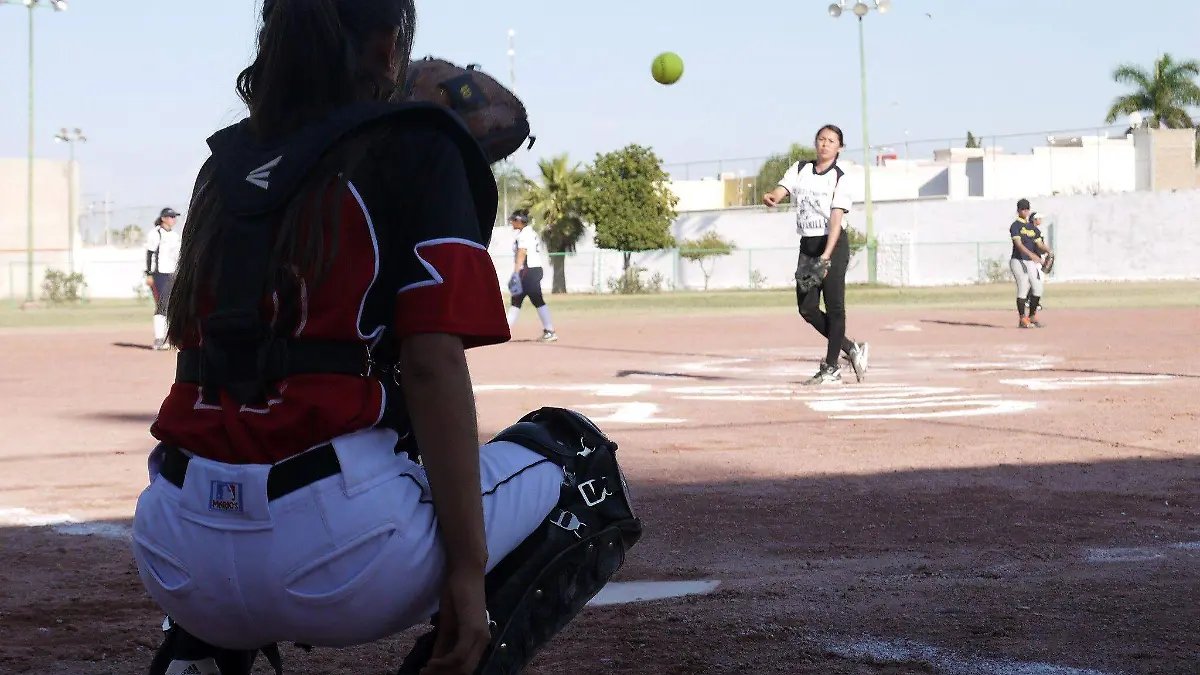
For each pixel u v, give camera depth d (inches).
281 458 68.9
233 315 69.5
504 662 76.0
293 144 70.9
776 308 1116.5
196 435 70.2
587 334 733.9
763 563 169.6
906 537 185.2
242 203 71.1
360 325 70.3
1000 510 204.2
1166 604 145.9
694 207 2874.0
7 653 129.7
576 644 131.1
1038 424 306.5
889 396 376.5
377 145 70.7
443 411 69.1
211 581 70.4
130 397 406.3
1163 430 292.5
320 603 69.6
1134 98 2544.3
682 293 1867.6
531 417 86.6
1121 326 707.4
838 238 398.6
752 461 257.3
